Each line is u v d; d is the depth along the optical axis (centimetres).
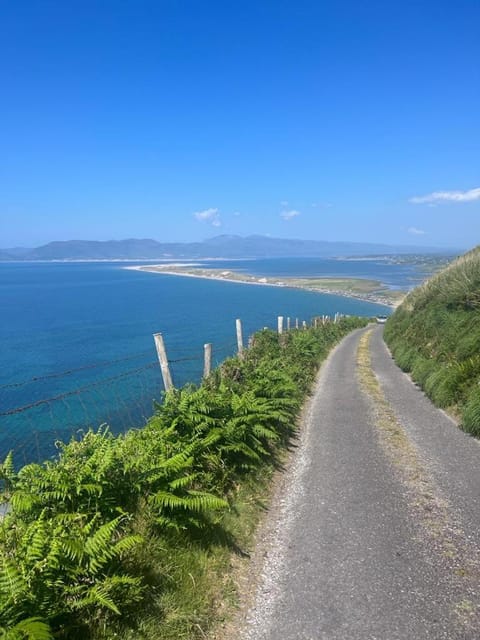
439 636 376
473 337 1281
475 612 405
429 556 499
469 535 543
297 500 664
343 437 967
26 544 343
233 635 388
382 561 491
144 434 611
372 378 1689
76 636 322
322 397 1394
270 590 450
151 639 350
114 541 395
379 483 710
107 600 324
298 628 393
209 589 433
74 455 505
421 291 2816
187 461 510
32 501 397
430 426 1009
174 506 489
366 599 427
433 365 1459
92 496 439
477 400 956
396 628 387
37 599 304
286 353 1778
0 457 1449
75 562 351
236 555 510
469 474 731
